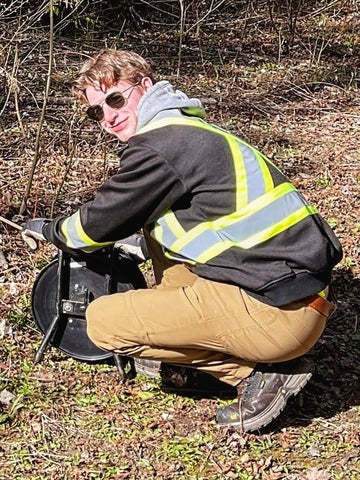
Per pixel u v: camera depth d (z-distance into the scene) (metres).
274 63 8.07
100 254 3.72
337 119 6.60
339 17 9.80
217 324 3.37
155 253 3.62
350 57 8.51
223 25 9.12
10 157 5.26
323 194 5.21
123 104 3.41
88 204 3.43
